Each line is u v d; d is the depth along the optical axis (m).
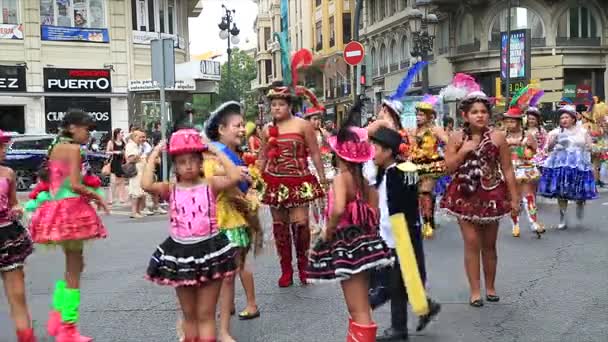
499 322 6.23
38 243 5.69
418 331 5.91
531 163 10.70
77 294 5.82
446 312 6.57
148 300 7.22
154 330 6.16
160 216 14.55
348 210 4.64
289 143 7.54
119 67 29.77
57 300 5.79
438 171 10.34
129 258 9.52
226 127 5.88
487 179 6.57
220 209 5.82
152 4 31.16
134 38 30.27
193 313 4.82
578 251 9.43
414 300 5.05
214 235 4.71
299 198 7.51
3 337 5.98
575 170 11.30
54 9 28.75
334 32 51.72
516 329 6.02
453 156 6.62
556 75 26.52
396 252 5.34
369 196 4.84
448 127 14.86
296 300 7.16
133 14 30.44
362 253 4.58
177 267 4.60
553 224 12.05
